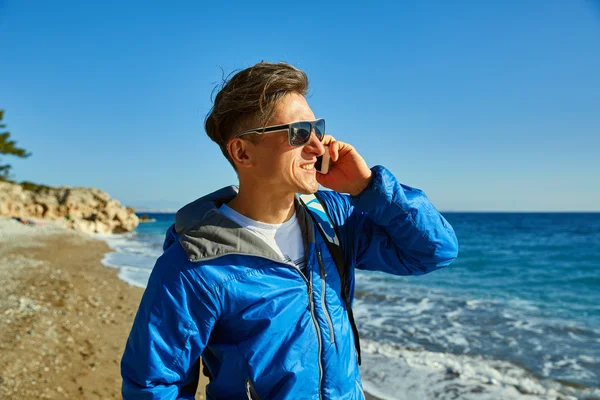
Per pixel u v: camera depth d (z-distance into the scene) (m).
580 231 52.53
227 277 1.37
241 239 1.42
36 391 4.81
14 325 7.00
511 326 8.56
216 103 1.53
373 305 10.80
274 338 1.37
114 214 50.88
